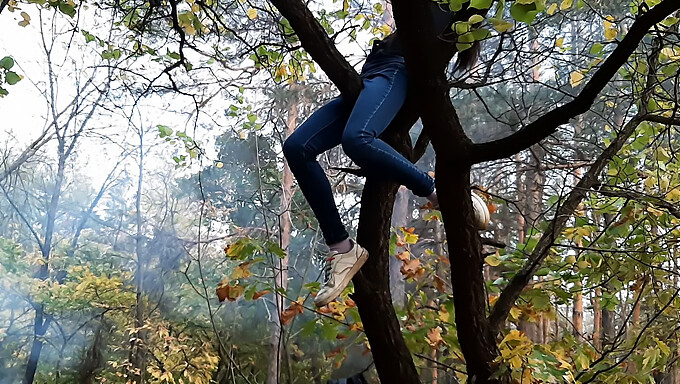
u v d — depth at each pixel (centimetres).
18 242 1029
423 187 218
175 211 1108
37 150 1005
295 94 798
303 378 870
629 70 392
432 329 326
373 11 437
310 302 561
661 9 166
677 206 338
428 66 195
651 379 340
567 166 397
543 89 652
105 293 991
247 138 877
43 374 1092
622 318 579
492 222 834
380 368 247
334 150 777
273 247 297
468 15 203
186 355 1013
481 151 201
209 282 1063
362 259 225
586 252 348
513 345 245
